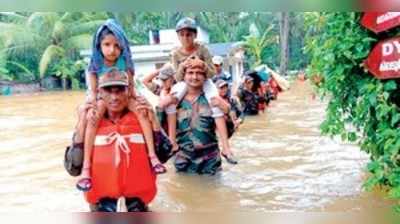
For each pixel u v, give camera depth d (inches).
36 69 970.1
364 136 128.8
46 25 985.5
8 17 1008.9
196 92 161.6
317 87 143.6
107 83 115.9
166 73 170.9
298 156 172.7
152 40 772.0
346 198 119.0
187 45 168.7
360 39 117.6
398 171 107.7
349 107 130.5
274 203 119.8
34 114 404.5
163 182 145.9
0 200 131.3
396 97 115.3
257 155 178.2
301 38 943.7
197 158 156.9
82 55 875.4
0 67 933.2
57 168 171.2
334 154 173.0
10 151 209.5
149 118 119.9
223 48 714.2
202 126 157.8
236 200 124.0
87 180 113.8
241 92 303.6
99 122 116.7
